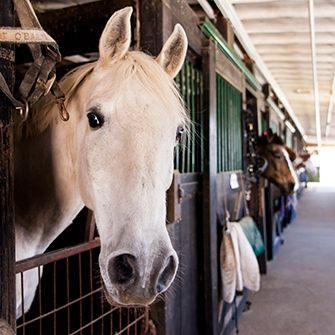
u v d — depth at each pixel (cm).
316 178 2077
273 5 296
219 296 263
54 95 111
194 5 275
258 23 338
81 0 229
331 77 538
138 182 90
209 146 231
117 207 91
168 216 175
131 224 88
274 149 441
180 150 204
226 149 298
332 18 322
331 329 286
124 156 92
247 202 372
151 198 91
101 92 98
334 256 503
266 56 439
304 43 386
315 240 605
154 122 95
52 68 99
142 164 92
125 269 86
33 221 130
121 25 102
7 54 88
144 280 86
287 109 812
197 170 230
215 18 299
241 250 262
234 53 304
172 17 179
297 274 423
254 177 387
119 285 87
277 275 419
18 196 129
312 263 469
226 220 267
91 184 97
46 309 212
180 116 107
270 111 568
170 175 101
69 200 127
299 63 464
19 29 86
